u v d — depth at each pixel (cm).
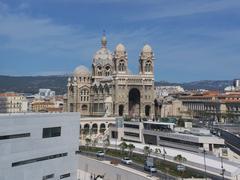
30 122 11538
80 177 16562
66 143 13038
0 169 10619
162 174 15188
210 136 19600
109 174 16000
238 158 17262
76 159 13525
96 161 17062
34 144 11719
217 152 18088
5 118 10706
